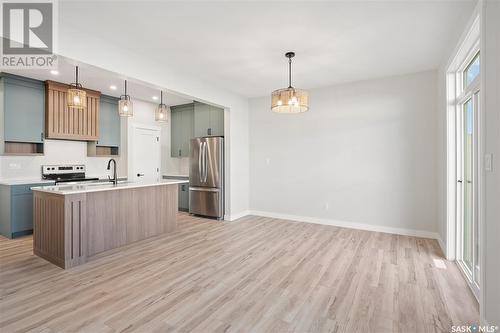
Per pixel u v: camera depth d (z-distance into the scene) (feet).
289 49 10.34
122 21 8.27
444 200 10.66
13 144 14.30
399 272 8.90
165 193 13.64
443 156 10.88
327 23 8.38
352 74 13.33
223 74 13.28
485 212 5.63
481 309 5.69
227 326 5.98
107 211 10.72
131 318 6.25
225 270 9.07
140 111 19.62
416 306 6.81
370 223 14.35
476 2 7.18
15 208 12.90
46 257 9.97
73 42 8.47
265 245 11.79
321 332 5.78
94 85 15.57
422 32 8.91
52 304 6.86
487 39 5.54
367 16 7.97
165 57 11.08
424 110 12.91
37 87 14.52
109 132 17.98
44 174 15.26
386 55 10.91
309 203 16.25
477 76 7.41
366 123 14.38
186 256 10.42
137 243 12.01
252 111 18.31
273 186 17.58
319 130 15.80
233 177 16.94
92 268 9.27
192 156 18.07
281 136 17.20
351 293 7.48
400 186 13.55
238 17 8.07
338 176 15.25
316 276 8.60
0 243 12.09
